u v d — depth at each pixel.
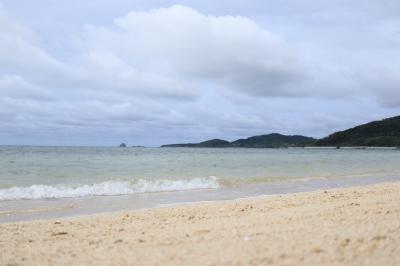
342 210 9.94
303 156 74.62
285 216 9.45
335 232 6.55
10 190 18.78
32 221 11.09
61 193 18.41
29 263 6.18
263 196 17.78
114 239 7.92
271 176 28.28
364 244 5.53
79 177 25.78
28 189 19.19
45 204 15.42
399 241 5.69
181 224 9.54
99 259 6.07
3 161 42.16
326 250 5.28
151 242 7.16
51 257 6.54
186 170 33.16
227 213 11.32
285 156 73.69
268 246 5.79
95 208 14.48
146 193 19.09
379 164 46.38
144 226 9.58
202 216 10.92
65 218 11.99
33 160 45.41
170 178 25.56
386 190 16.22
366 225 7.16
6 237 8.66
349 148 197.62
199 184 22.58
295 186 22.25
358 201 12.27
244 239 6.59
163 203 15.74
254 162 48.53
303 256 5.06
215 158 61.12
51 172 29.56
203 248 6.10
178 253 5.89
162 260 5.55
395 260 4.79
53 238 8.51
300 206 11.98
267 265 4.79
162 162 46.53
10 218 12.45
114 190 19.72
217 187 21.66
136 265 5.42
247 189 20.78
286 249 5.48
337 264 4.68
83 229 9.54
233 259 5.18
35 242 8.09
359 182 24.56
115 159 53.09
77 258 6.30
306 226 7.55
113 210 14.03
